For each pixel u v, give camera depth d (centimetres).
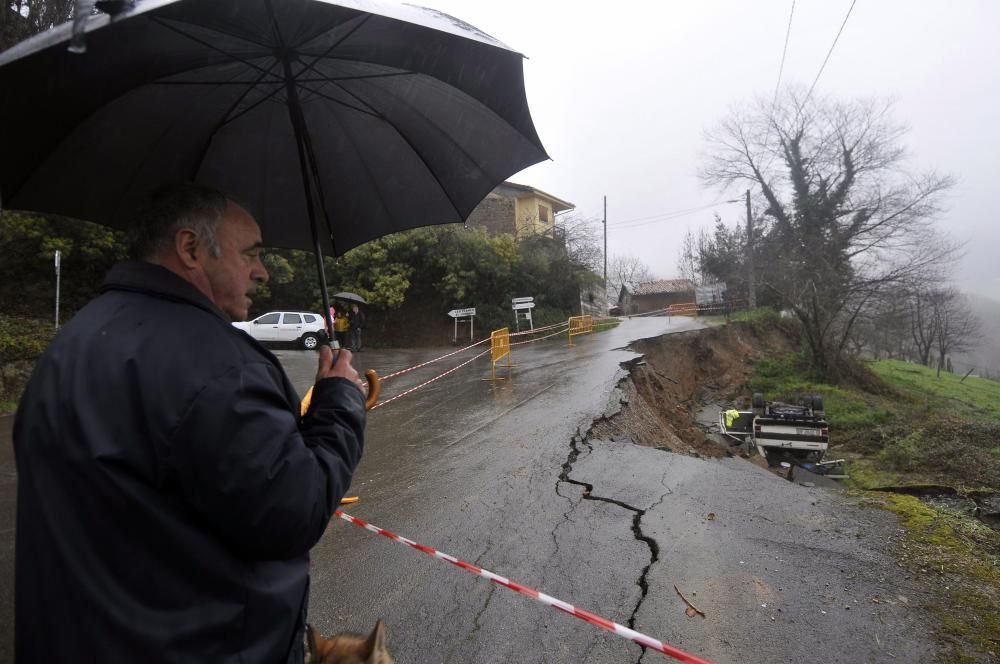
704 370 2334
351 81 191
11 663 314
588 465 666
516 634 330
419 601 368
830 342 2270
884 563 396
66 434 106
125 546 104
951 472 991
